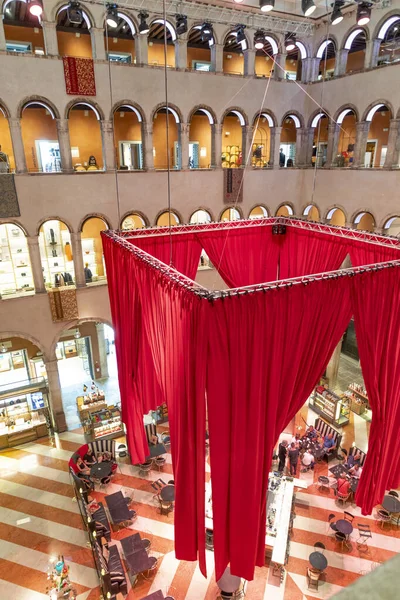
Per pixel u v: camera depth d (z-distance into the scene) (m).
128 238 10.81
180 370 6.18
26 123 15.77
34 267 13.82
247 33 15.77
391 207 14.80
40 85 12.85
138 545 9.66
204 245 12.16
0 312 13.54
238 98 16.17
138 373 9.98
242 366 5.70
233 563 6.52
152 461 13.10
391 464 9.05
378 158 18.50
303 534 10.59
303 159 18.25
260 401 5.97
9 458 13.59
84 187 14.16
